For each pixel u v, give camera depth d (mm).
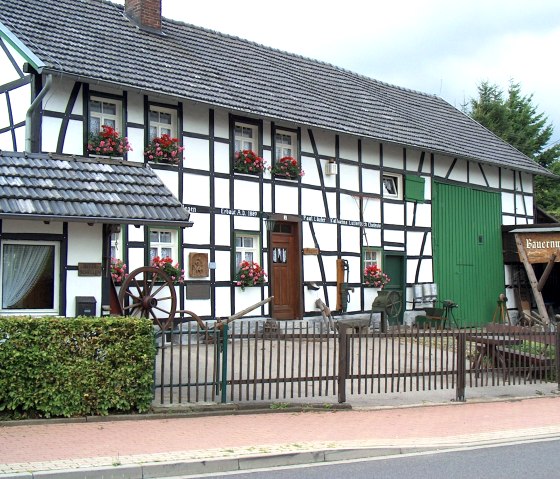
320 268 19359
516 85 45531
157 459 7371
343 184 20156
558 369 13180
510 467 7633
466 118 28484
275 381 10547
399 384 11664
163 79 16344
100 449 7742
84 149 14898
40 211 9602
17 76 14953
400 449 8391
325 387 11078
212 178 16984
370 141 20906
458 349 11992
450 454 8297
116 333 9359
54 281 10109
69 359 9102
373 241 20938
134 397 9422
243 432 8867
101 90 15242
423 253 22531
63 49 15227
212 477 7137
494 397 12250
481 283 24516
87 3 18359
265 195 18125
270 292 18016
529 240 23500
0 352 8797
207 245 16750
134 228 15375
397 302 20609
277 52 23016
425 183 22766
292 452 7844
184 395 10438
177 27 20219
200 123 16859
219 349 10273
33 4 16812
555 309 26766
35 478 6695
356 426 9555
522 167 25797
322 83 22641
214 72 18547
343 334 10883
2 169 10445
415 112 25359
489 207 25156
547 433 9555
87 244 10320
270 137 18344
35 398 8945
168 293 15742
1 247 9781
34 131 14172
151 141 15961
